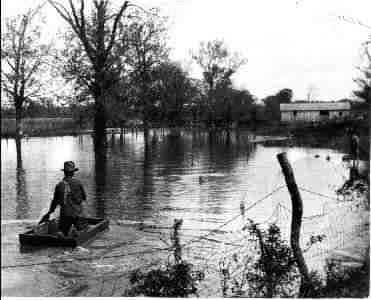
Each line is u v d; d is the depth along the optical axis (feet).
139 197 48.19
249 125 227.20
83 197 32.22
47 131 203.21
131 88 114.42
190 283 21.57
